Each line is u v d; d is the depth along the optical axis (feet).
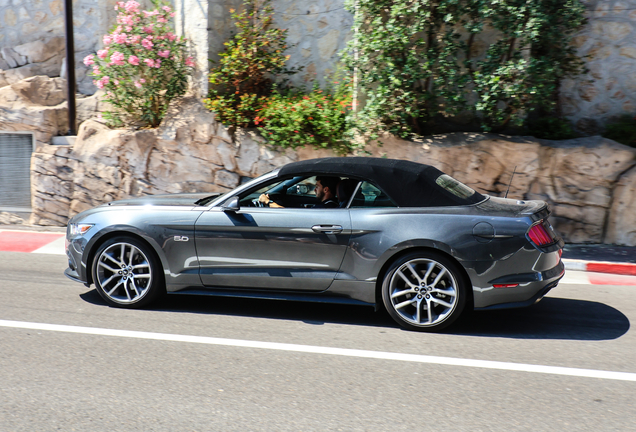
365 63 28.84
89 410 11.71
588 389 13.03
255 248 17.29
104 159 32.58
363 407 12.00
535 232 16.11
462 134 29.27
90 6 38.09
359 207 16.99
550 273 16.40
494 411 11.89
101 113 35.78
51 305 18.74
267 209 17.35
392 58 28.12
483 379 13.51
